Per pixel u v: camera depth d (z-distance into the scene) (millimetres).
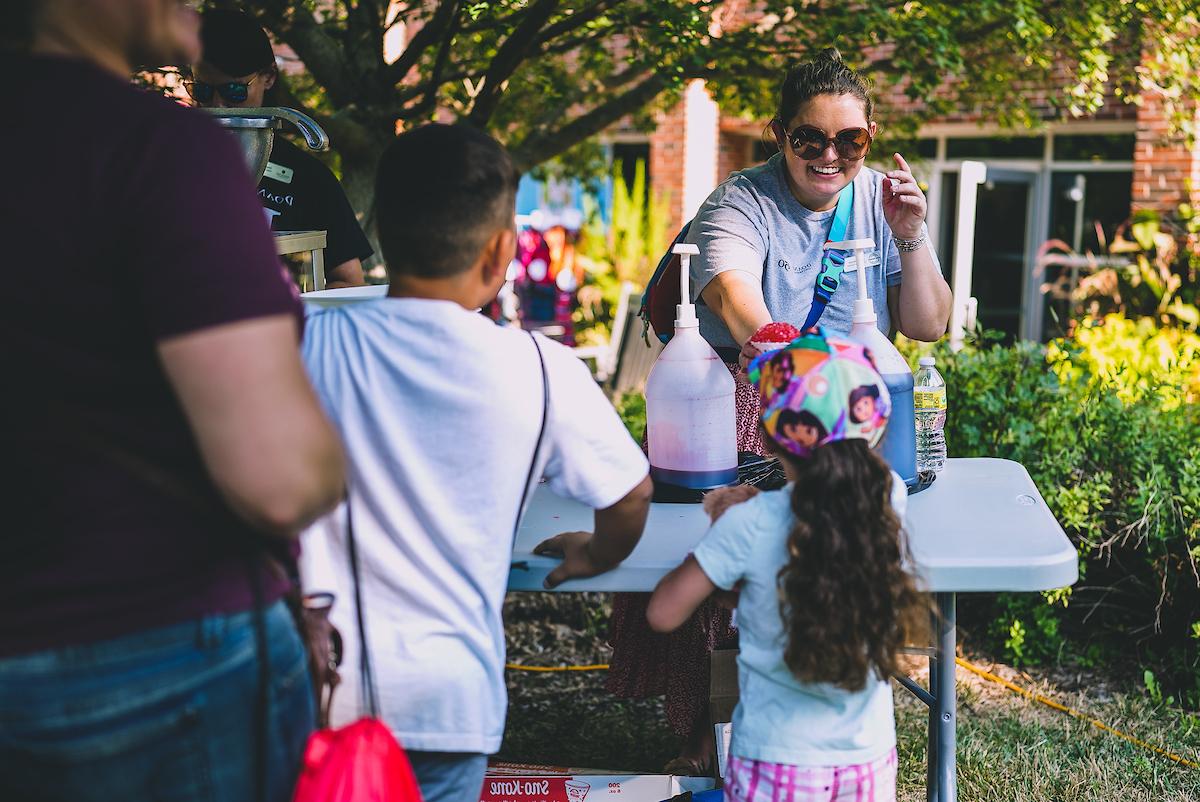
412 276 1491
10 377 1059
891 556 1574
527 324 9734
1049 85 4754
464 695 1468
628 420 5051
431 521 1438
